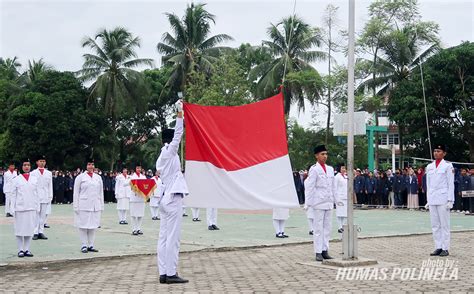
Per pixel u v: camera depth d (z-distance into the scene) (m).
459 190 28.28
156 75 55.34
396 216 25.20
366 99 41.38
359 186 32.03
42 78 44.25
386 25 42.44
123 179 21.23
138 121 54.31
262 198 8.74
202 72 42.62
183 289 8.41
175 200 9.00
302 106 43.94
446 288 8.36
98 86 44.31
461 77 38.44
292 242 14.62
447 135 40.44
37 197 12.58
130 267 10.85
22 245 12.32
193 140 9.00
